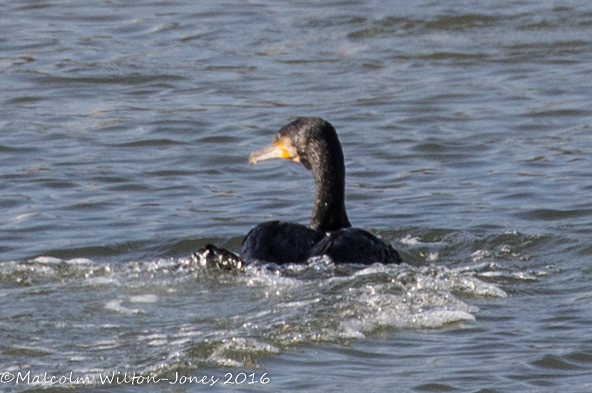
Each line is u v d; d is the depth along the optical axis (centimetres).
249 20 2662
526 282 1257
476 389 978
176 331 1083
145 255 1396
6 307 1138
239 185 1681
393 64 2348
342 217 1382
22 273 1251
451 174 1719
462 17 2647
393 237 1450
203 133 1914
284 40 2514
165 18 2681
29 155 1797
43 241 1434
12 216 1531
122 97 2136
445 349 1061
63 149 1828
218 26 2614
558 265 1326
